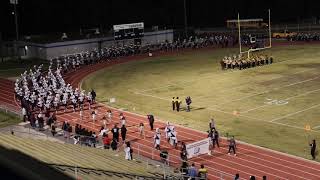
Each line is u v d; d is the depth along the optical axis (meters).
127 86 51.41
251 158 29.69
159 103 43.84
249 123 36.56
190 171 24.64
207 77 53.84
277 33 84.88
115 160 27.00
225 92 46.53
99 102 44.84
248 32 94.88
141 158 29.34
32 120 36.25
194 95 46.12
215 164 28.97
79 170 22.38
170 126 32.97
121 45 76.19
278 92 45.38
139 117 39.56
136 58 70.12
